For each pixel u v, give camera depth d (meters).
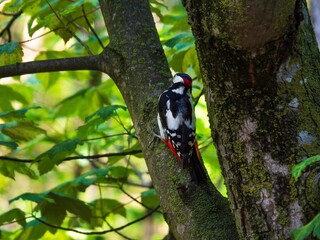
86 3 10.06
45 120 14.34
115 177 10.98
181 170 6.79
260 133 5.54
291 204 5.46
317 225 4.39
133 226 21.67
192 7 5.48
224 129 5.69
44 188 21.81
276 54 5.30
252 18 5.00
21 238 10.18
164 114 7.23
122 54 7.66
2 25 11.21
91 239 15.12
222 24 5.18
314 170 5.41
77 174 18.50
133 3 7.92
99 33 17.38
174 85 8.27
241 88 5.51
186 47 9.73
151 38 7.75
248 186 5.61
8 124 9.62
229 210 6.46
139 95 7.46
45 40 17.17
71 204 9.52
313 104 5.56
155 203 11.07
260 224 5.57
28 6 9.75
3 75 7.99
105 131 13.12
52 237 12.16
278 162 5.50
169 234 9.19
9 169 9.84
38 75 13.03
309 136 5.50
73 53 11.86
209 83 5.69
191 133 7.62
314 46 5.71
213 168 10.89
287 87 5.50
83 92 12.56
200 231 6.31
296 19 5.25
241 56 5.30
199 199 6.51
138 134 7.41
